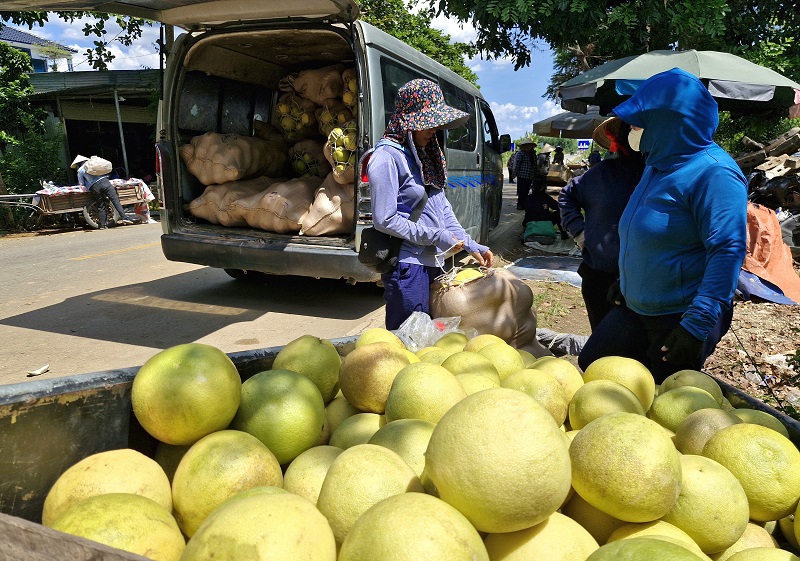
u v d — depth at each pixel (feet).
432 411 5.76
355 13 17.17
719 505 4.53
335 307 21.58
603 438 4.48
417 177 11.18
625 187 12.66
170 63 20.38
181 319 20.04
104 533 3.82
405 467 4.61
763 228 23.07
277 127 24.86
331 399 7.45
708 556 4.66
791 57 32.76
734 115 26.32
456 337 9.35
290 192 19.90
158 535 4.01
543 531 4.12
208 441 5.13
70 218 46.42
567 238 34.58
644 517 4.32
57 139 57.21
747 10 32.76
